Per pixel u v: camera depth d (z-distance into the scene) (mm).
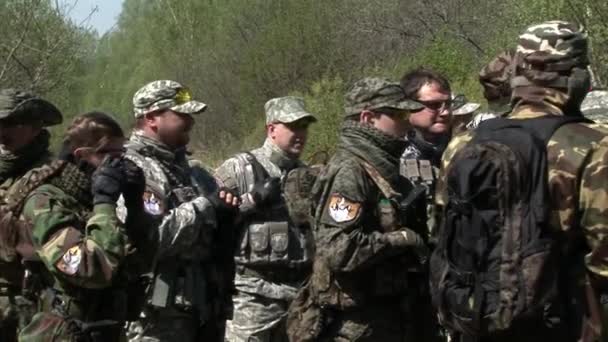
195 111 5703
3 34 18234
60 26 18484
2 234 4547
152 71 35656
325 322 4914
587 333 3670
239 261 6203
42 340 4469
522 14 15281
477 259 3762
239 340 6254
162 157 5699
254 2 28594
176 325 5539
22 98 4715
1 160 4746
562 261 3701
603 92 5457
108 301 4559
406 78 5867
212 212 5551
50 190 4492
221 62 29672
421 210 4926
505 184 3688
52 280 4523
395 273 4801
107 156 4484
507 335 3752
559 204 3668
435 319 4902
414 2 25125
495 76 5355
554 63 3830
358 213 4734
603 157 3611
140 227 4578
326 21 26750
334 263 4730
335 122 18891
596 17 13445
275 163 6551
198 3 32406
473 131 3969
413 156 5703
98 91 40719
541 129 3744
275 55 27266
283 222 6188
